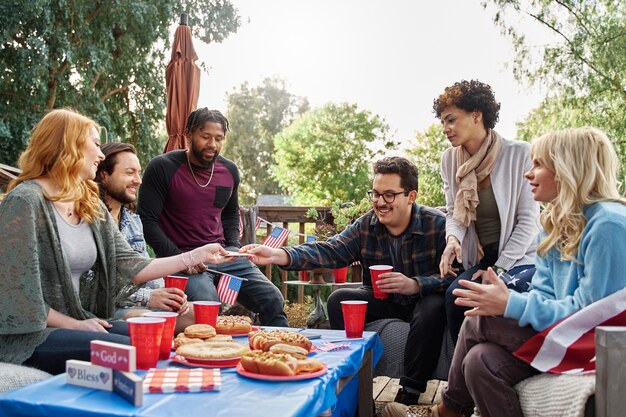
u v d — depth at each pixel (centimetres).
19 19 1282
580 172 219
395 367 339
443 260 324
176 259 290
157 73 1655
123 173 341
